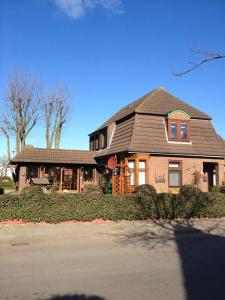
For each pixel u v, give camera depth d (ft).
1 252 32.19
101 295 20.10
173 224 49.88
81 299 19.43
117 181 75.36
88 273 24.84
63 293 20.45
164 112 89.20
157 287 21.67
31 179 93.50
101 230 44.21
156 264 27.71
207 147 89.30
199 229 46.44
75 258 29.68
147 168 81.87
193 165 87.30
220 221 53.62
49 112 141.69
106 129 101.81
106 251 32.83
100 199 50.24
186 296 19.98
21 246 35.19
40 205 47.37
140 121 86.84
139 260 29.09
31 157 96.73
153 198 53.11
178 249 34.22
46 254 31.30
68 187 100.37
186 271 25.61
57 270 25.63
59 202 48.26
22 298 19.65
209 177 94.12
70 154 102.78
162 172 83.97
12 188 148.15
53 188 87.30
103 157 96.99
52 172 99.25
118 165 81.25
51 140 142.00
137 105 93.09
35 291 20.85
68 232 42.42
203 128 92.38
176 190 83.87
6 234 40.70
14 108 135.64
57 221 47.70
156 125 87.71
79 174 101.91
